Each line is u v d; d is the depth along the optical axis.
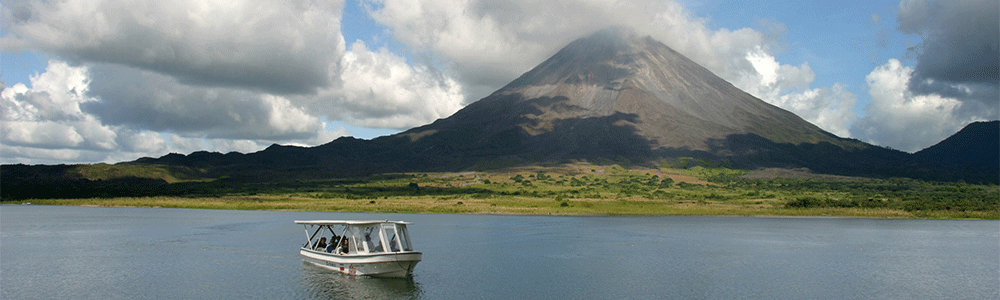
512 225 114.12
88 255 71.06
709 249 79.00
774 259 70.88
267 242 83.75
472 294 50.59
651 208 155.62
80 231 98.88
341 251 58.34
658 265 65.94
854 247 82.44
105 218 128.88
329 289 51.19
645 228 109.19
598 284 55.03
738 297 50.34
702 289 53.31
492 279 57.12
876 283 56.88
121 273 59.06
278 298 48.16
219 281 54.69
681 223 121.56
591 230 104.31
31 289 51.78
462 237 91.94
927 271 63.59
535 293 51.12
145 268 61.84
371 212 153.50
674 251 76.94
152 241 85.00
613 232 101.00
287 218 129.25
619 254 73.88
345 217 130.88
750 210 152.75
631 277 58.72
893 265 67.19
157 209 169.12
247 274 57.94
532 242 85.62
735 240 89.56
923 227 116.31
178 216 136.62
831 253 76.25
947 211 152.12
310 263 63.31
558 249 78.12
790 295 51.44
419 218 131.12
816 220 132.75
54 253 72.69
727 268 64.19
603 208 154.62
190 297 48.66
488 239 89.31
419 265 64.88
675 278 58.34
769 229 108.88
